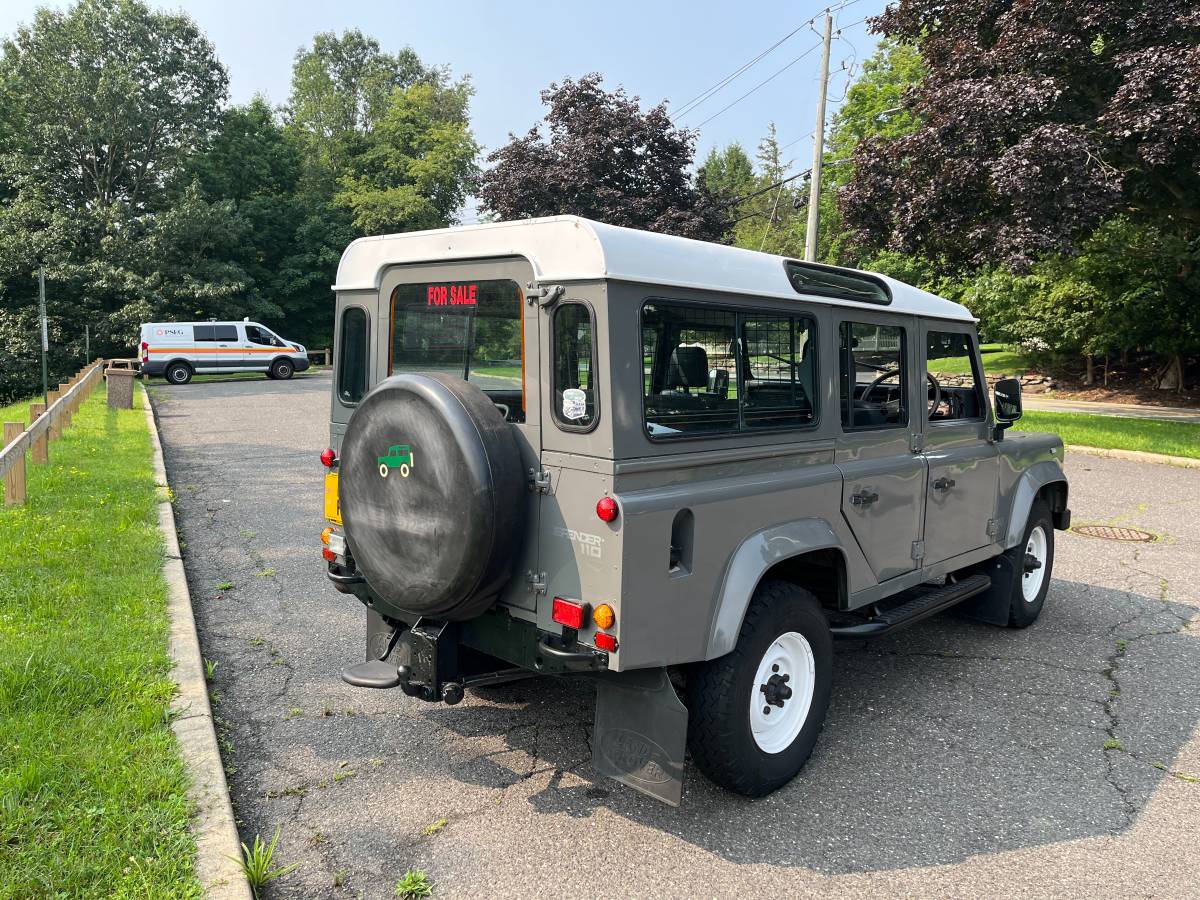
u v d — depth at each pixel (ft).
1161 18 39.22
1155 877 9.97
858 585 13.32
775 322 12.03
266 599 19.33
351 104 167.43
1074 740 13.48
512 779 11.92
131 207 118.11
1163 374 74.49
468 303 11.35
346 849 10.16
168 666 14.07
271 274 133.18
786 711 12.05
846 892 9.59
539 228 10.29
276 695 14.42
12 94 116.88
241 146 135.03
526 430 10.52
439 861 9.98
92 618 15.92
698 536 10.46
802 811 11.32
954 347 16.43
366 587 12.57
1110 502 31.83
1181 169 46.03
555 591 10.28
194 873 8.95
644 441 9.98
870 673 16.21
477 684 11.51
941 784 12.09
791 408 12.33
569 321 10.02
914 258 53.42
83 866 8.81
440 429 10.02
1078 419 53.93
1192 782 12.23
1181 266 64.28
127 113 114.01
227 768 11.99
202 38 124.36
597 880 9.69
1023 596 18.33
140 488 28.43
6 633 14.61
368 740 12.95
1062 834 10.87
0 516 22.91
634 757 10.26
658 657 10.00
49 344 106.42
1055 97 40.86
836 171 111.14
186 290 111.34
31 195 111.55
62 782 10.27
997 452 17.11
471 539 9.87
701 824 10.94
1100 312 71.77
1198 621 19.21
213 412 57.36
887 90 103.96
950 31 50.39
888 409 14.48
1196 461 38.81
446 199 151.84
